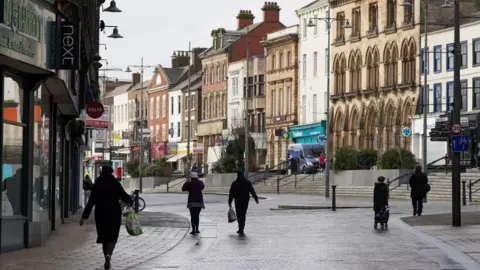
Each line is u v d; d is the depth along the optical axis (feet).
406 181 230.27
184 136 463.42
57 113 119.85
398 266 74.02
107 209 74.08
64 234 109.19
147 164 380.58
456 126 115.34
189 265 76.23
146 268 74.02
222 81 432.25
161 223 129.59
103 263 77.36
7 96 84.23
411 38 301.43
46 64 86.38
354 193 243.60
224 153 333.62
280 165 351.05
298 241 100.63
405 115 301.84
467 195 201.87
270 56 396.16
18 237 86.63
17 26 78.28
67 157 146.20
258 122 402.52
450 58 281.74
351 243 97.04
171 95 477.77
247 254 85.92
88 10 129.08
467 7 297.74
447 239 98.07
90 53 143.02
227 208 188.96
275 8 433.48
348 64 341.00
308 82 366.63
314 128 355.56
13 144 86.02
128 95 532.73
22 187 88.33
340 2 346.74
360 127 327.67
